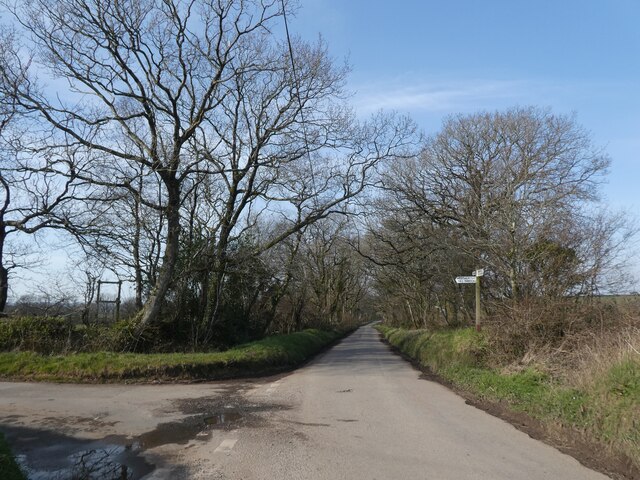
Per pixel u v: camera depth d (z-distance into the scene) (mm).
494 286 17672
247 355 16953
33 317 16578
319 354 27125
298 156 21484
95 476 5707
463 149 25828
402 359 23609
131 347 17203
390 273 38688
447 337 19156
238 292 23391
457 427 8375
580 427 7445
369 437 7629
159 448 6855
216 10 18859
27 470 5914
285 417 9078
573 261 14242
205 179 21422
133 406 9828
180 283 19859
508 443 7324
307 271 41312
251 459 6375
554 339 12719
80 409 9391
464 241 20688
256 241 24859
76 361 13680
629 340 9086
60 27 16609
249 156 21766
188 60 18828
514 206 16031
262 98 21344
